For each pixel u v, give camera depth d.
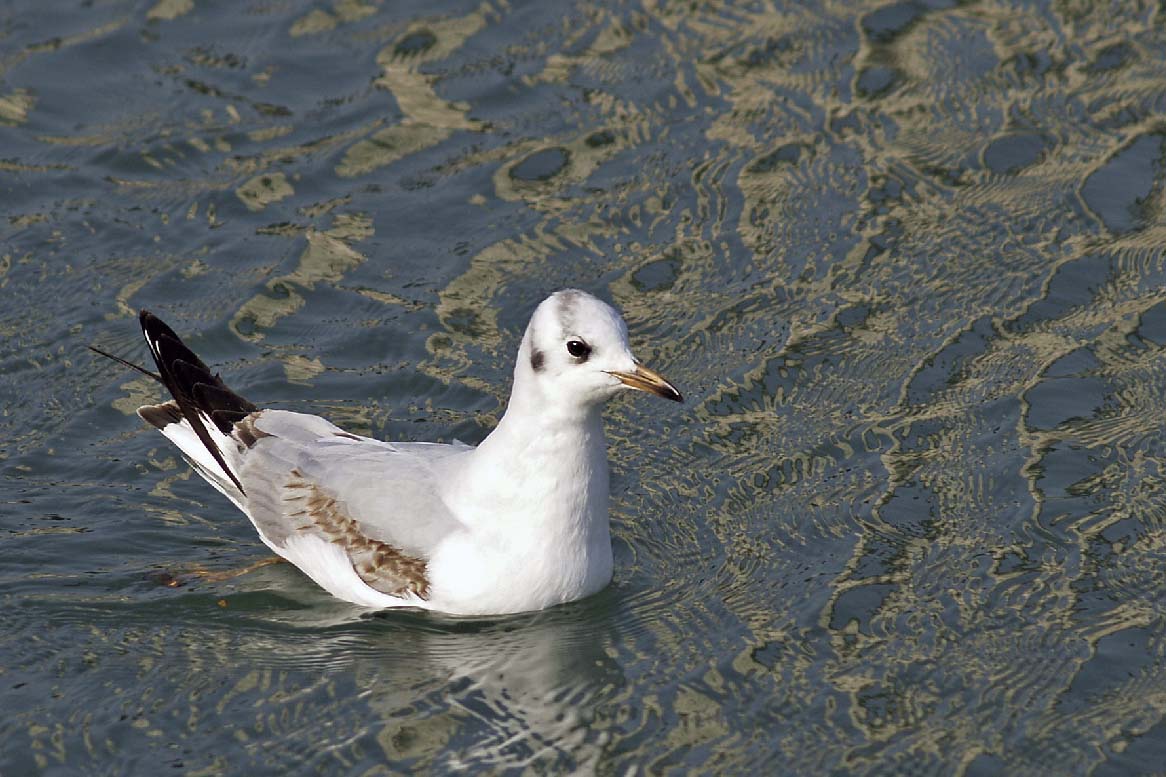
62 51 20.75
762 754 11.41
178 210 18.31
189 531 14.24
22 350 16.19
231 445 13.95
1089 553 13.45
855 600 13.05
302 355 16.30
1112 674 12.09
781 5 21.86
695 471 14.80
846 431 15.14
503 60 20.77
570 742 11.60
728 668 12.34
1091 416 15.16
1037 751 11.35
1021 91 20.09
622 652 12.60
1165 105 19.70
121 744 11.54
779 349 16.28
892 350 16.22
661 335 16.53
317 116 19.81
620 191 18.64
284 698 12.09
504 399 15.74
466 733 11.71
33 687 12.12
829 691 12.02
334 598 13.39
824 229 18.00
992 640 12.51
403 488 13.05
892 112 19.81
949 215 18.16
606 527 13.12
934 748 11.41
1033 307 16.77
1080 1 21.70
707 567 13.62
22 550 13.73
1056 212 18.14
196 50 20.91
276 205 18.44
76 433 15.25
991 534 13.75
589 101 20.06
